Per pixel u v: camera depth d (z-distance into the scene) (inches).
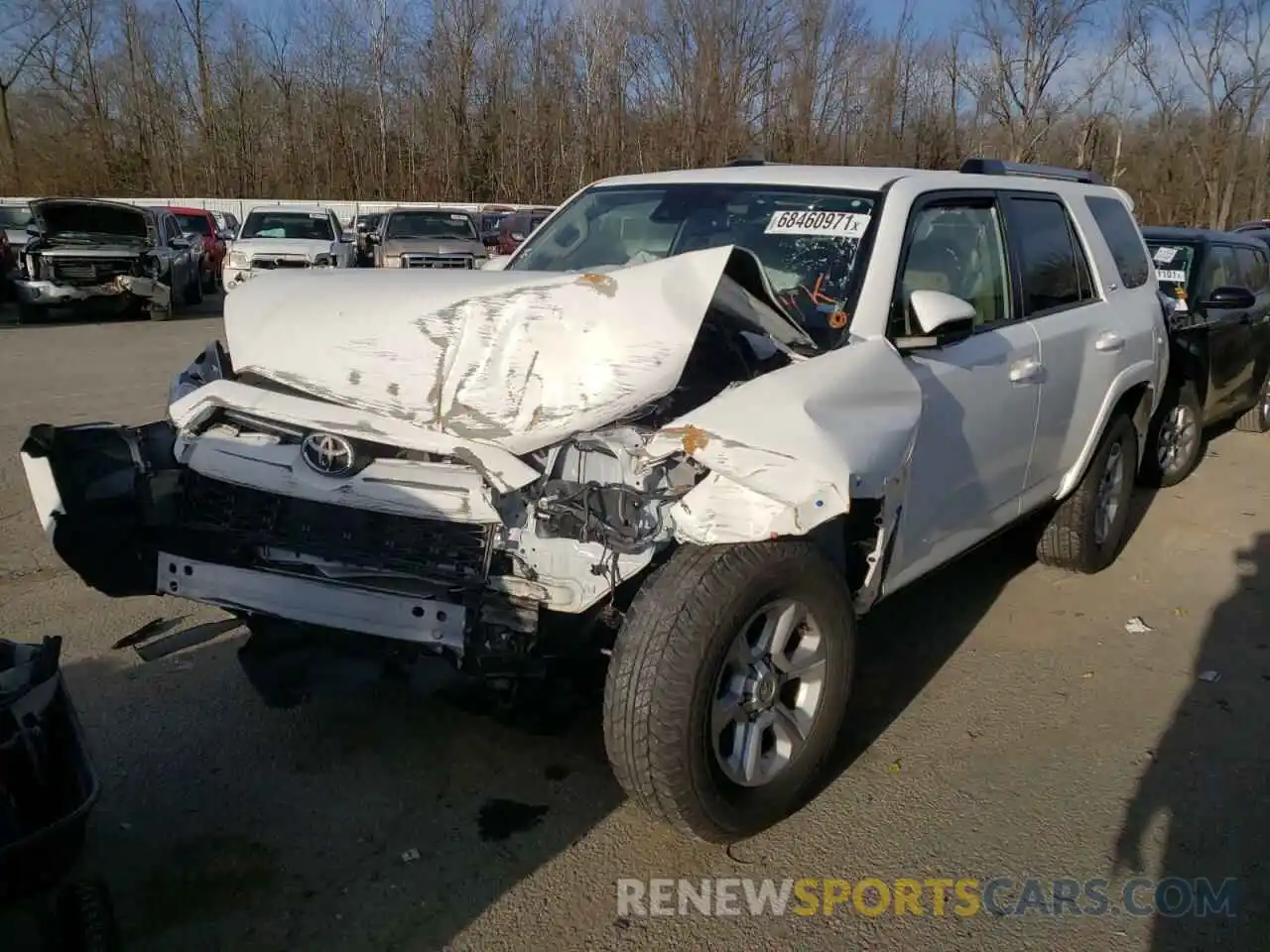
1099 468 202.7
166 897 112.1
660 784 111.3
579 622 118.1
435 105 1620.3
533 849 122.4
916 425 129.6
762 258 153.8
